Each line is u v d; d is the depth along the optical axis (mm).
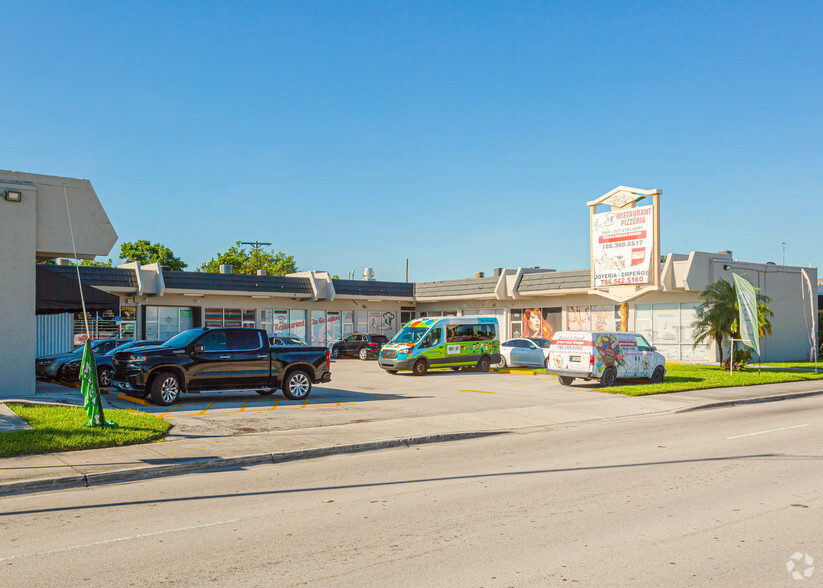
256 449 11008
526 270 40781
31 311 16391
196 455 10453
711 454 10680
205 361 16766
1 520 7102
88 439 11055
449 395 19641
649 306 33969
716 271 32031
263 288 39062
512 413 15867
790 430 13477
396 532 6449
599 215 31578
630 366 22266
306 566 5480
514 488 8359
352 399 18438
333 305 43625
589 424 14945
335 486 8703
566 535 6277
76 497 8242
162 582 5141
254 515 7199
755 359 33000
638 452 10945
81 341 33781
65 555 5836
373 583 5078
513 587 4980
